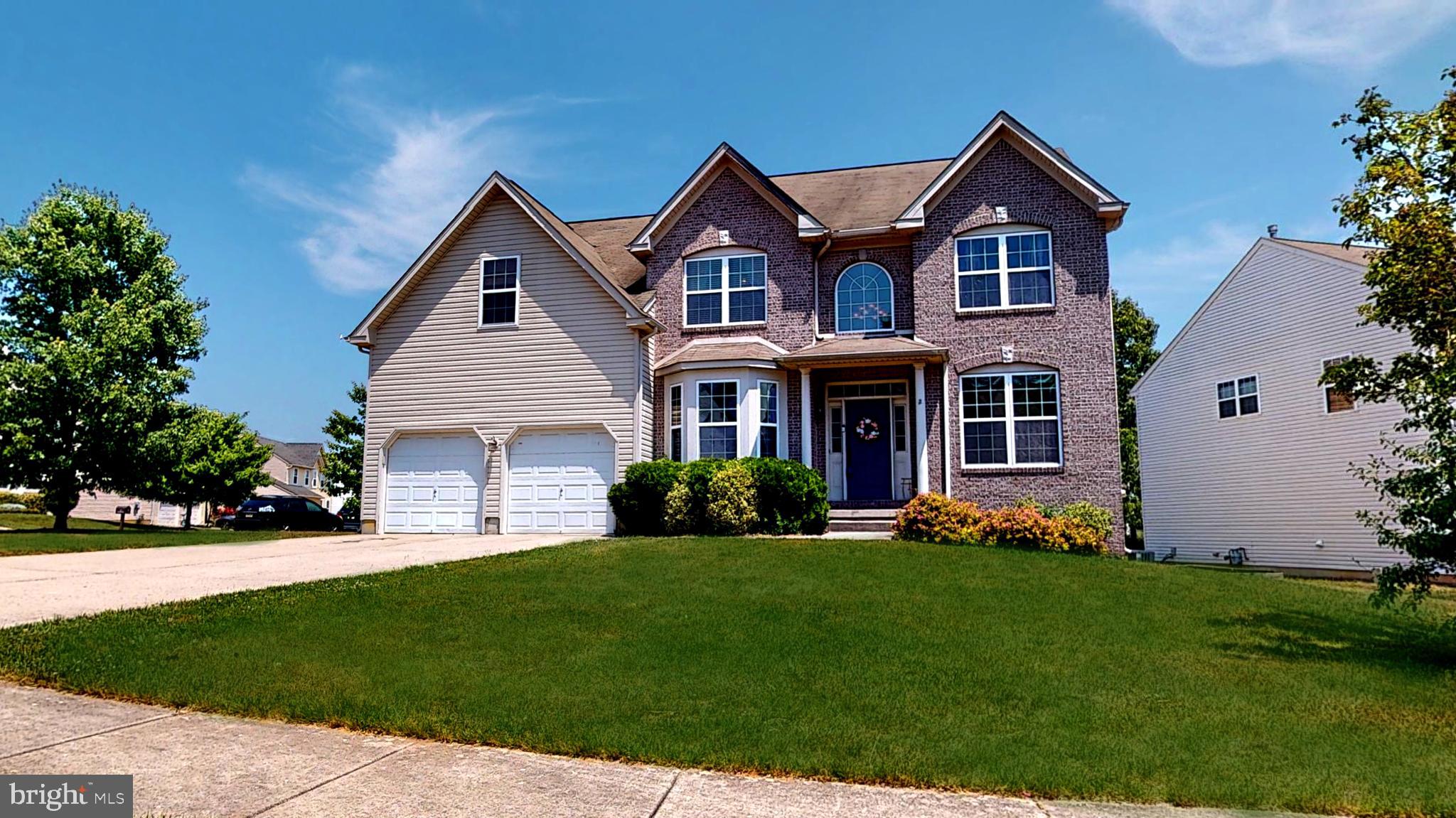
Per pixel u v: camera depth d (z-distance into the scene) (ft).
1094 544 50.85
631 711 19.49
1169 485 88.58
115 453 79.41
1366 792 15.62
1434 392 28.04
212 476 114.62
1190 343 86.17
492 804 14.52
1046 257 60.34
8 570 40.47
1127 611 31.60
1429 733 19.26
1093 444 57.67
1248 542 77.51
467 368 64.64
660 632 26.76
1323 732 19.07
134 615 27.91
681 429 61.36
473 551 48.98
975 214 61.57
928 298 61.52
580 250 63.46
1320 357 70.38
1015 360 59.47
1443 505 27.37
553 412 62.49
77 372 75.20
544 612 29.40
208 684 20.90
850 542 46.75
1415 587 30.12
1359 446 67.15
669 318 65.82
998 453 59.00
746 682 21.70
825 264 65.10
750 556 41.01
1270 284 75.92
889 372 61.93
